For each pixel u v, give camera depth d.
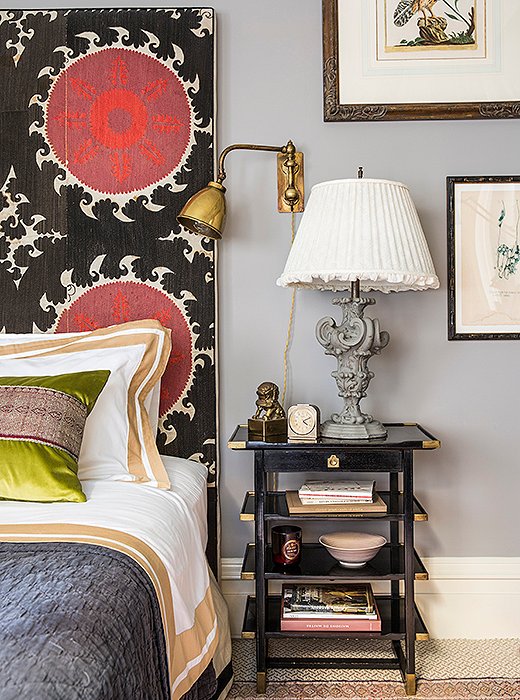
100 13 2.73
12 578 1.34
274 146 2.76
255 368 2.78
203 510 2.40
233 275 2.76
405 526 2.35
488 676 2.45
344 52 2.73
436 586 2.78
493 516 2.79
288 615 2.39
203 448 2.74
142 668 1.29
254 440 2.38
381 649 2.64
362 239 2.23
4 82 2.74
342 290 2.65
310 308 2.76
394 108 2.71
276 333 2.77
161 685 1.47
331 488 2.42
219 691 2.26
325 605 2.43
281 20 2.75
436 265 2.76
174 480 2.35
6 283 2.75
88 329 2.74
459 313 2.75
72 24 2.74
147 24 2.73
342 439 2.38
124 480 2.23
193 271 2.73
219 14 2.76
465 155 2.74
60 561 1.45
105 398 2.32
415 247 2.28
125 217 2.74
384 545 2.55
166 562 1.70
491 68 2.72
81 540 1.61
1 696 0.95
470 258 2.74
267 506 2.65
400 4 2.73
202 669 1.84
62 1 2.78
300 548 2.50
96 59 2.74
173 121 2.73
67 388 2.15
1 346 2.58
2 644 1.08
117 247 2.74
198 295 2.73
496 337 2.74
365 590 2.56
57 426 2.04
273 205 2.76
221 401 2.78
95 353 2.47
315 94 2.75
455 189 2.73
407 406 2.78
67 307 2.74
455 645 2.71
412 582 2.36
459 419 2.78
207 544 2.74
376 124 2.75
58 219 2.74
